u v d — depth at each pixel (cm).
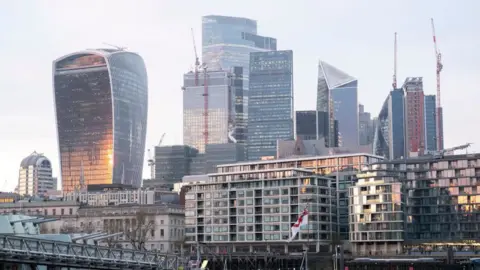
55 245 13512
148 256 16062
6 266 13738
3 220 15750
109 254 14438
